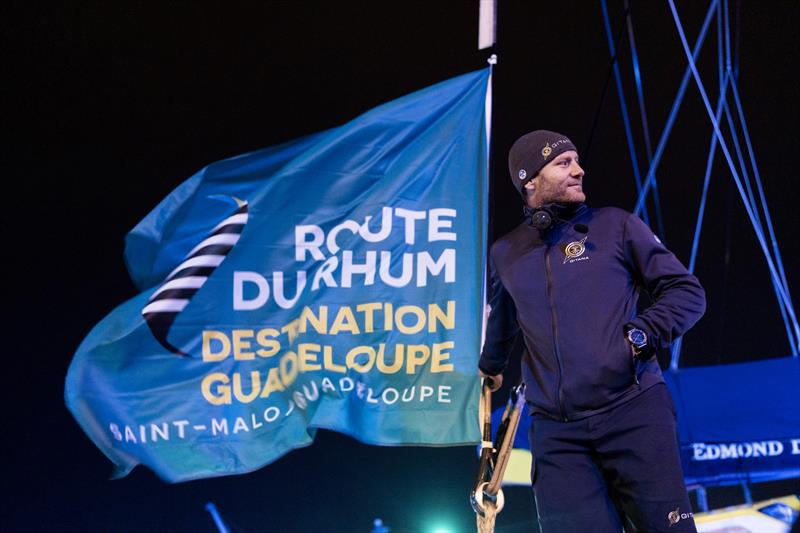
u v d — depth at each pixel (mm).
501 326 2260
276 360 3004
